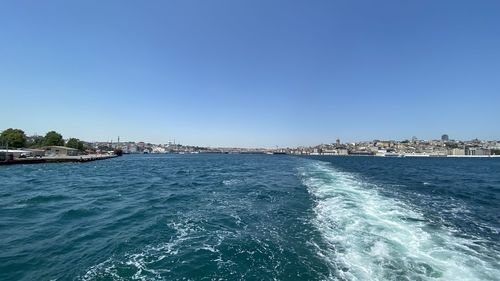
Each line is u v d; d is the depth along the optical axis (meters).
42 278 8.41
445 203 19.61
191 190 25.91
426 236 11.45
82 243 11.34
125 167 67.06
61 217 15.73
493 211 17.64
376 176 39.56
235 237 11.55
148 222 14.27
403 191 24.45
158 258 9.55
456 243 10.82
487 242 11.11
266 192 23.34
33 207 18.67
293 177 35.72
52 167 63.16
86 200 21.31
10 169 56.12
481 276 8.08
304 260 9.14
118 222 14.50
